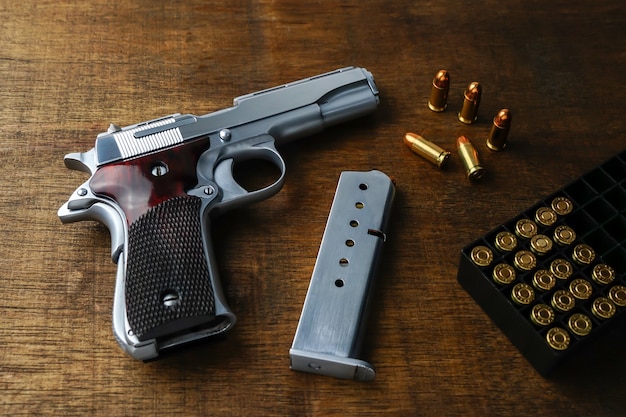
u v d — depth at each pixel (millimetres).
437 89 562
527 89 586
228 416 478
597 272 490
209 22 602
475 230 536
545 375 490
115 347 491
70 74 576
